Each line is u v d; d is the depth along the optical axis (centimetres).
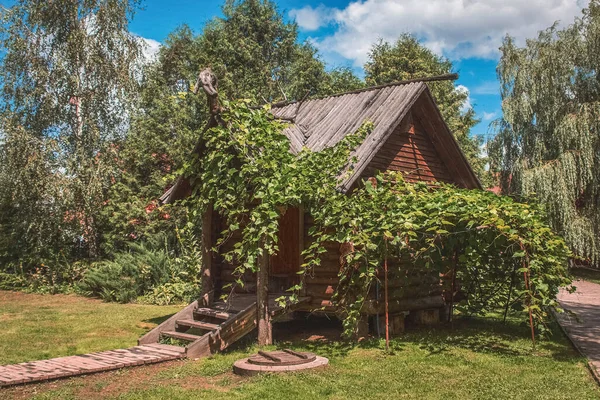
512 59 2547
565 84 2480
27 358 912
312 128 1248
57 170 2025
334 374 771
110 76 2159
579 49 2480
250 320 987
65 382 746
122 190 2228
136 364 837
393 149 1231
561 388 699
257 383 723
